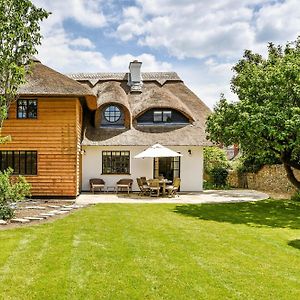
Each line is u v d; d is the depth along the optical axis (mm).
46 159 20906
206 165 32656
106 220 13461
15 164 21078
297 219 14523
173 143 24578
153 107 25984
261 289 6516
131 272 7324
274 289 6527
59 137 20953
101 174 24906
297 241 10461
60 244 9547
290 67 16875
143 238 10477
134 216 14562
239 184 31328
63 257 8305
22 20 13930
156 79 30672
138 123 26203
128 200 20312
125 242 9922
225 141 18453
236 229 12195
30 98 20969
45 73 20922
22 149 20906
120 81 30156
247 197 22312
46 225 12266
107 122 25859
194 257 8508
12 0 13594
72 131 20969
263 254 8914
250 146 18172
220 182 31312
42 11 14219
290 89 17078
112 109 25906
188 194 23922
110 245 9539
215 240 10383
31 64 14906
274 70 17984
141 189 23031
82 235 10719
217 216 15039
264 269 7691
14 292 6285
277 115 15922
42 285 6586
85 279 6902
